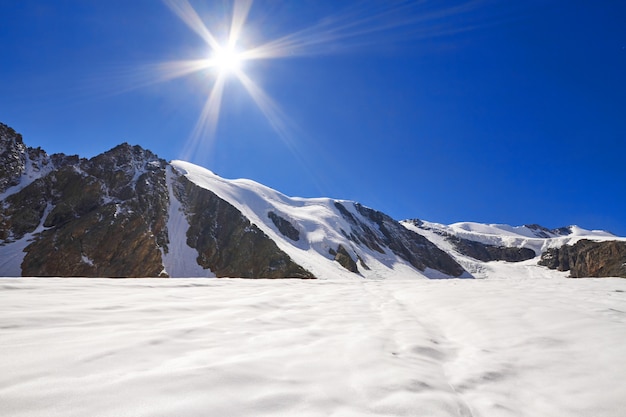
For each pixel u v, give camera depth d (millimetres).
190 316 3834
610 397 2020
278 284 9805
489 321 4418
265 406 1576
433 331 4027
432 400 1832
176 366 1983
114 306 4062
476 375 2424
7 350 2104
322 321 4207
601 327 3822
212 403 1540
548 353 2959
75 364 1908
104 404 1448
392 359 2576
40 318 3127
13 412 1336
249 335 3045
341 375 2107
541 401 1994
